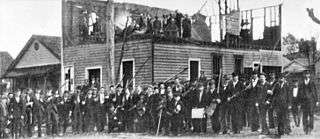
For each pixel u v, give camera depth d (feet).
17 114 70.28
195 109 61.46
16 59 96.94
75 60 87.66
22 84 98.37
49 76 96.12
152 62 74.23
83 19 87.20
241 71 74.43
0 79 99.55
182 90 63.87
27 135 71.31
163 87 65.77
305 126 56.80
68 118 72.95
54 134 72.02
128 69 78.84
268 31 74.13
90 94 71.36
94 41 84.43
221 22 80.38
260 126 59.82
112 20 82.84
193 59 75.00
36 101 71.36
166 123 63.82
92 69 84.58
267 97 57.47
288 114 56.90
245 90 59.26
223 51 75.51
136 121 67.72
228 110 59.77
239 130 59.26
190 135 61.41
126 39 79.15
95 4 86.22
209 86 61.93
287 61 70.59
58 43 98.43
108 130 70.18
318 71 65.87
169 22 78.18
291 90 57.41
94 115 70.79
